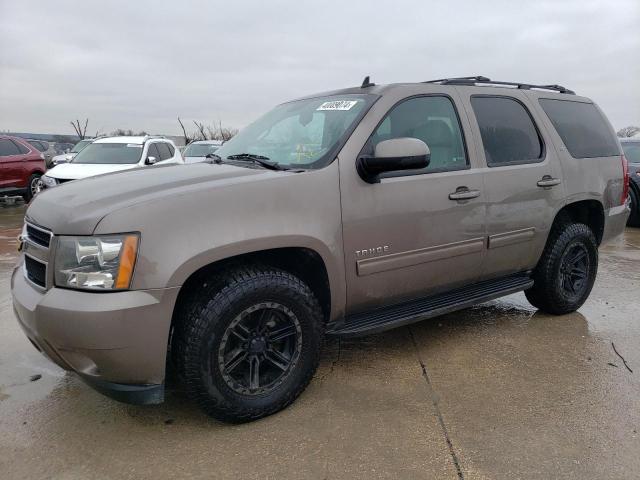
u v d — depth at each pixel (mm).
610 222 4672
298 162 3109
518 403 3016
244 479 2361
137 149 11055
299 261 3021
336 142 3104
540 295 4379
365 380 3309
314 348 2955
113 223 2369
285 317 2834
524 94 4176
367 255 3084
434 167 3426
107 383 2512
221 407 2668
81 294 2375
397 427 2770
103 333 2326
